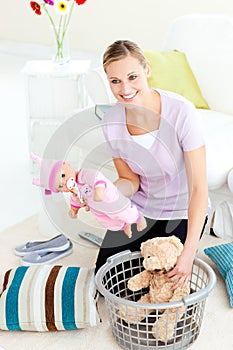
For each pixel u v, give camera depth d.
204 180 1.99
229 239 2.62
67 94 3.44
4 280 2.20
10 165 3.63
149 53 3.10
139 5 5.35
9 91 5.28
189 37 3.17
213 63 3.06
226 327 2.03
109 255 2.16
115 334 1.95
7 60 6.45
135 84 1.92
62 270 2.18
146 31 5.40
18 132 4.23
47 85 3.42
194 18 3.19
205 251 2.42
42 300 2.03
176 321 1.83
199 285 2.26
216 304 2.16
